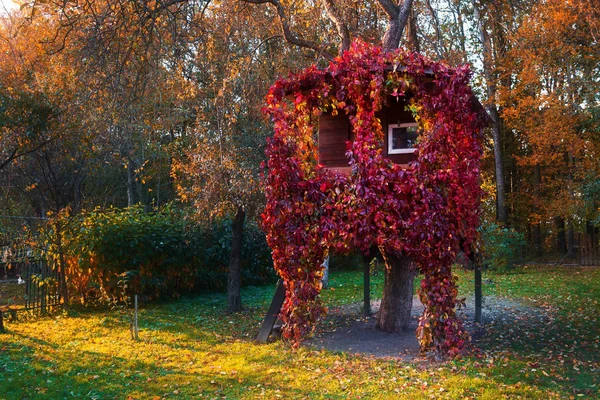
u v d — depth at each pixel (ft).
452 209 25.76
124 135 56.13
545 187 88.33
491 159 95.30
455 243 25.79
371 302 44.80
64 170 59.41
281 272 27.43
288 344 29.25
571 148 72.28
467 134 26.99
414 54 26.05
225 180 36.58
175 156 46.93
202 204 36.47
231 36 42.42
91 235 42.98
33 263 41.01
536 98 74.18
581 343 29.12
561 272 67.56
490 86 77.97
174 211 50.80
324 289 53.47
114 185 83.87
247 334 32.78
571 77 71.00
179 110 47.75
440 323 25.62
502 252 67.56
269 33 46.88
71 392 21.07
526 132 76.33
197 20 35.42
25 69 48.44
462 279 60.03
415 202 25.16
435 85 25.46
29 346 29.40
